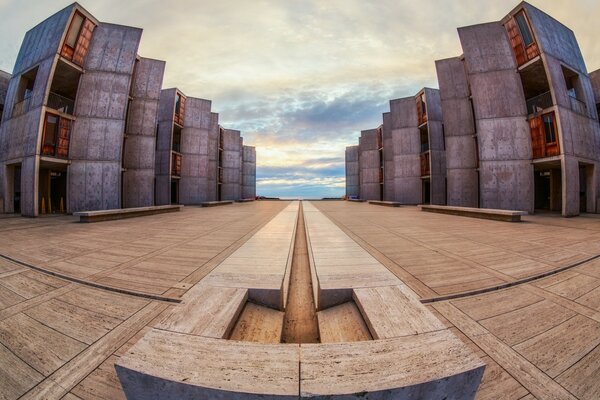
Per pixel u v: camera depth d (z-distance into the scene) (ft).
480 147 51.39
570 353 8.22
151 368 5.38
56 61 44.86
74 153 48.16
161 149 73.77
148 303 11.49
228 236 26.09
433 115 74.49
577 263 16.46
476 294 12.17
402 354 5.89
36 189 42.91
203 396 4.99
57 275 14.62
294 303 13.53
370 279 12.52
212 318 8.48
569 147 43.45
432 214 50.62
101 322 10.07
